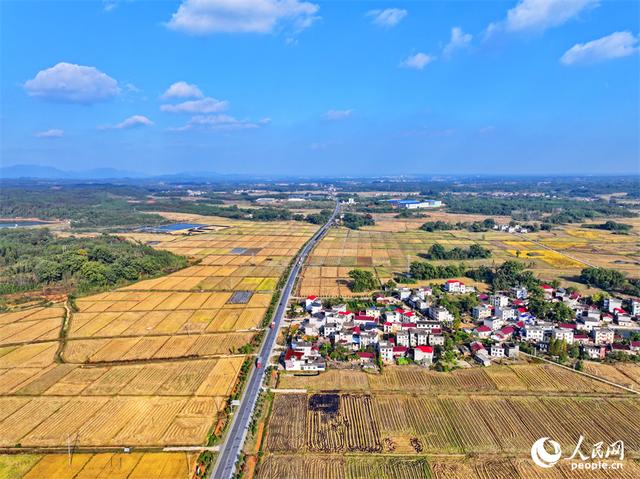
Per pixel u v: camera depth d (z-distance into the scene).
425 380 126.31
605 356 140.50
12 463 92.44
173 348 148.88
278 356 141.62
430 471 90.38
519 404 113.94
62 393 120.12
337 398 116.88
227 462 92.12
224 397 117.06
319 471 90.25
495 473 89.94
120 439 99.94
